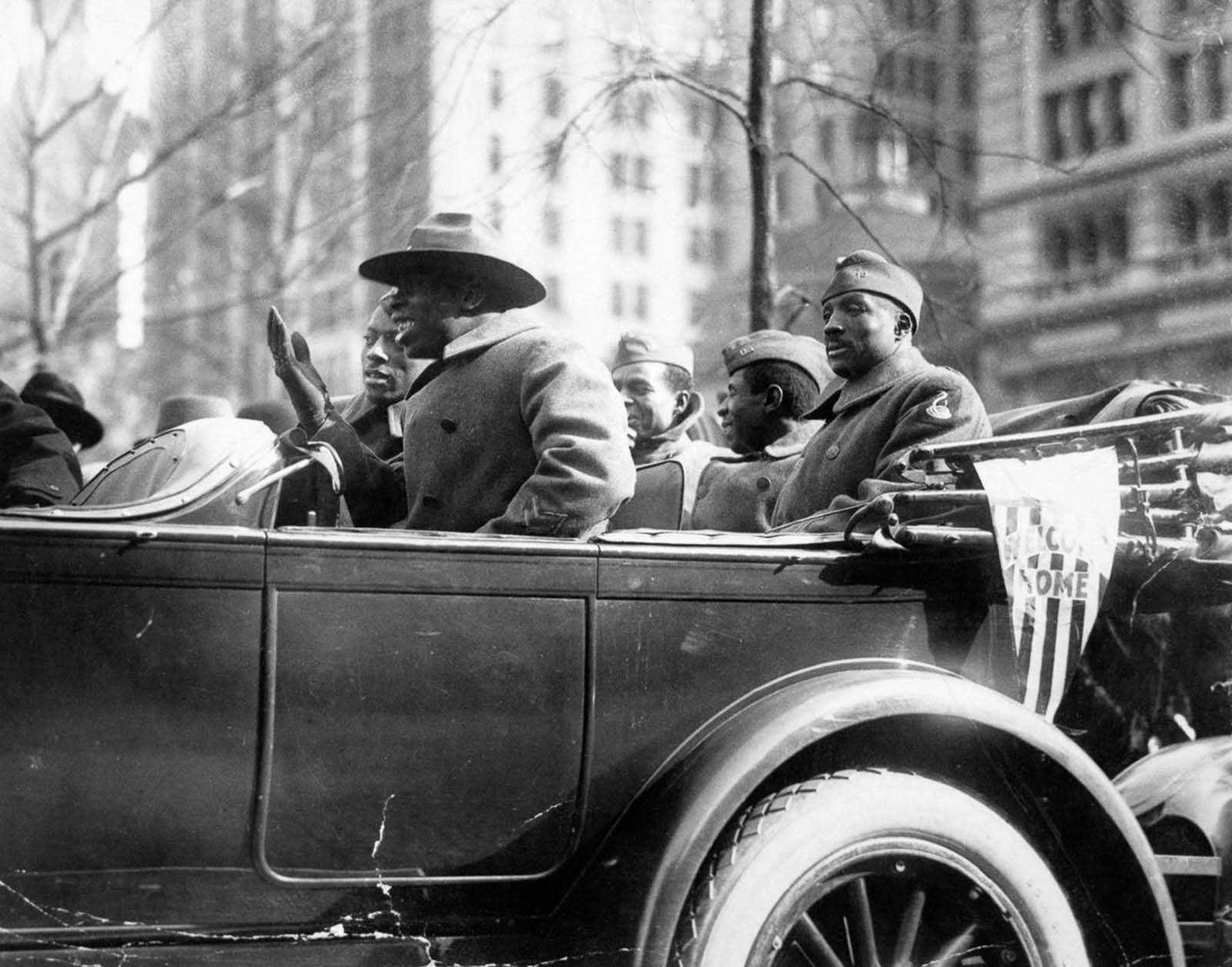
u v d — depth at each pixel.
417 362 4.54
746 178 7.20
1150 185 13.86
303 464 2.98
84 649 2.53
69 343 12.22
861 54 7.16
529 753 2.78
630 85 6.48
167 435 3.05
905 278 3.98
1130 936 3.02
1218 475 3.15
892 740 3.03
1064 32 6.87
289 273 11.83
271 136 10.63
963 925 2.93
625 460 3.38
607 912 2.76
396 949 2.73
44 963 2.51
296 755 2.64
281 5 9.12
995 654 3.11
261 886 2.64
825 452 3.92
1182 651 3.55
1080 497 3.08
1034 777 3.01
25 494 4.12
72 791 2.52
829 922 2.92
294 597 2.64
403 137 6.74
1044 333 17.89
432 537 2.76
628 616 2.86
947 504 3.03
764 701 2.89
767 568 2.95
